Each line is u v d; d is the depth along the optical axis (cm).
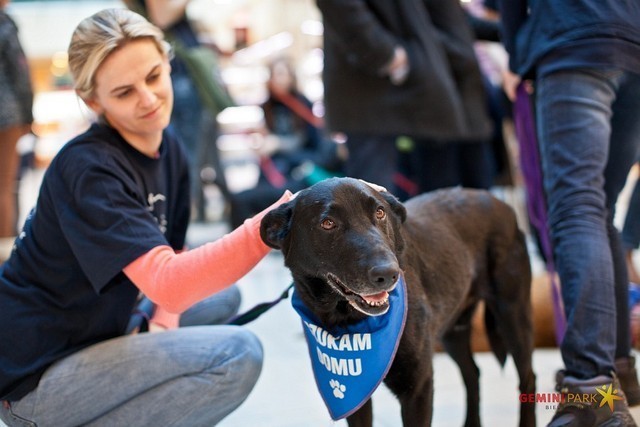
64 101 1002
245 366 243
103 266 220
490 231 276
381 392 331
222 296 302
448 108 402
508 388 329
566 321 245
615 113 269
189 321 294
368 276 189
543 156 261
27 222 243
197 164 687
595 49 246
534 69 271
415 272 238
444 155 464
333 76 403
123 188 228
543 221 292
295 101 734
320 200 206
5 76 401
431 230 256
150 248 221
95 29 229
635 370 271
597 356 236
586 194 247
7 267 243
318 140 720
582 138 249
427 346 230
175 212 278
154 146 249
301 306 227
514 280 278
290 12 1034
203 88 538
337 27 376
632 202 385
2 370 231
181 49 528
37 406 234
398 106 397
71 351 239
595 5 250
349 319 221
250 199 655
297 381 345
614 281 251
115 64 227
